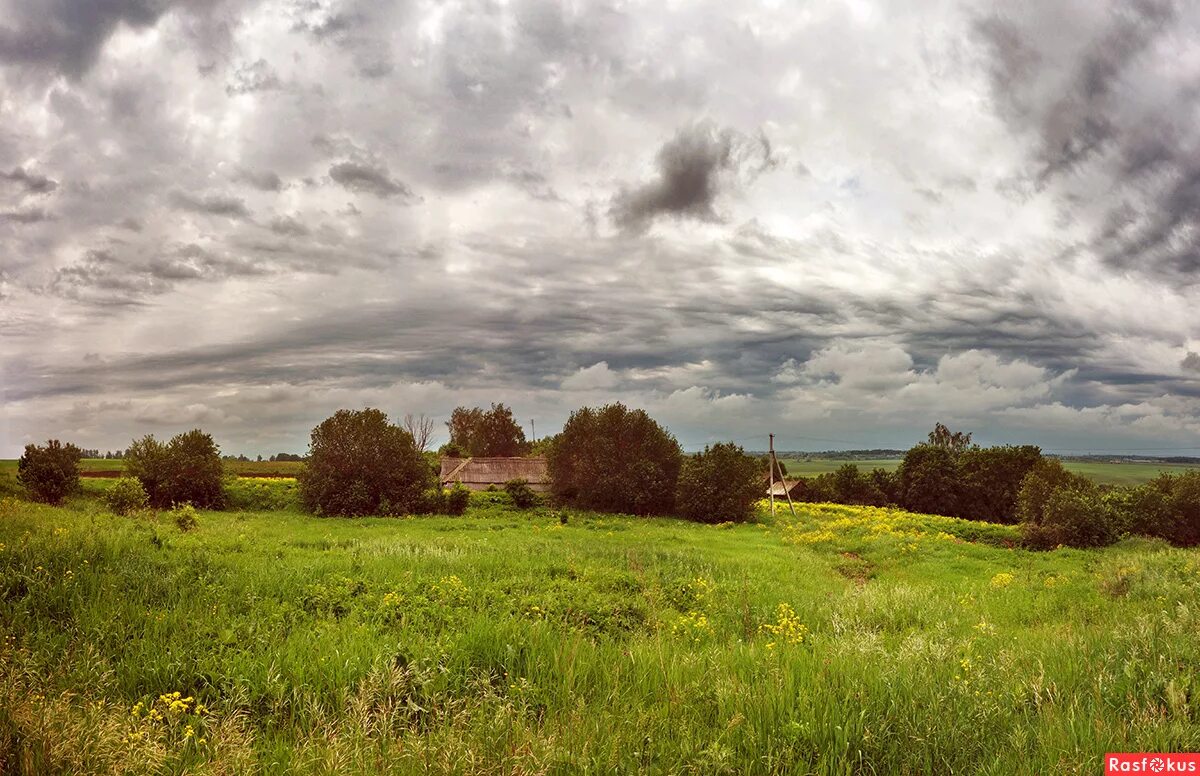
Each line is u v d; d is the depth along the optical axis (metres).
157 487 41.78
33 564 9.10
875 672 5.99
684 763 4.56
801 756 4.64
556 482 53.56
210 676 6.25
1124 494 41.38
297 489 48.28
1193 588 12.79
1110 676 6.06
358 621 8.84
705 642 9.95
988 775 4.31
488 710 5.41
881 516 46.81
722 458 47.62
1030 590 16.72
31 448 37.28
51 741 4.22
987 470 65.50
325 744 4.66
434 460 70.75
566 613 10.75
